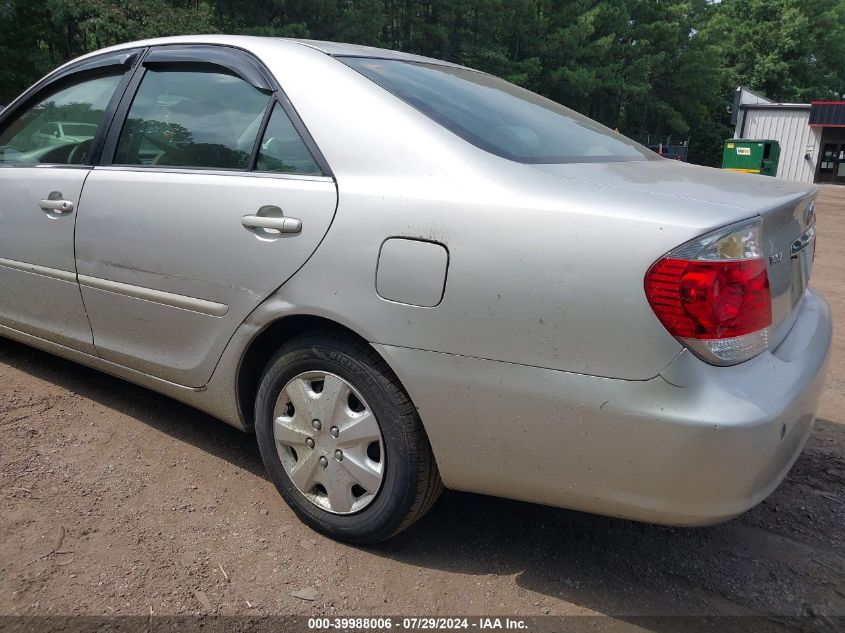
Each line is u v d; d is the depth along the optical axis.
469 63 34.06
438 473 2.13
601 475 1.83
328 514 2.31
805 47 49.25
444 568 2.24
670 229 1.71
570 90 36.81
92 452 2.83
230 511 2.48
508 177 1.95
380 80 2.35
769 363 1.87
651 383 1.72
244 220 2.30
